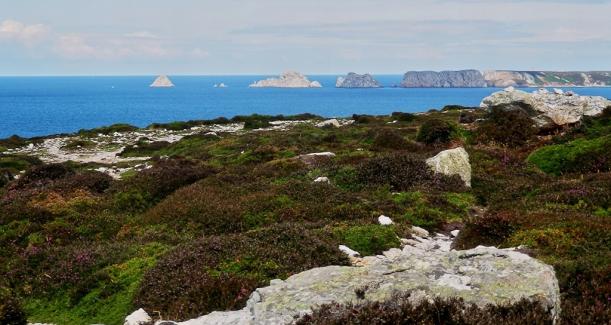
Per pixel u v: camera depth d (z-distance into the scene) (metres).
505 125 39.16
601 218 15.15
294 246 14.14
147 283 12.71
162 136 73.62
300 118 89.94
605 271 10.27
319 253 13.85
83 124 159.25
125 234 20.05
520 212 16.28
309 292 8.91
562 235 13.61
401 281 8.79
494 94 43.59
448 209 20.75
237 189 24.17
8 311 12.17
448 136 39.22
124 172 43.25
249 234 15.30
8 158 52.53
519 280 8.50
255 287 11.55
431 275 8.98
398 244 15.70
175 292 12.05
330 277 9.40
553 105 42.06
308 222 18.67
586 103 41.69
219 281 11.80
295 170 29.47
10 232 19.97
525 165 29.16
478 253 9.73
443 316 7.59
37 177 33.00
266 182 26.14
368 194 22.94
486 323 7.32
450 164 25.12
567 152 28.41
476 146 37.09
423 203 21.11
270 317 8.25
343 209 19.91
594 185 20.28
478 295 8.12
